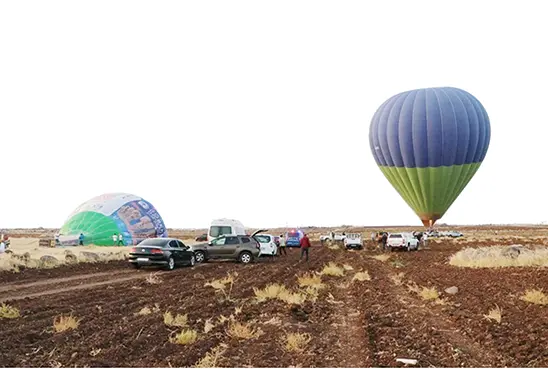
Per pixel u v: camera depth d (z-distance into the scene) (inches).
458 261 1119.6
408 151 1825.8
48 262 1048.2
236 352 367.9
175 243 1134.4
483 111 1855.3
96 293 676.7
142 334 419.5
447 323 468.4
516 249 1152.2
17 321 476.7
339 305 595.8
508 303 547.8
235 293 681.6
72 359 350.3
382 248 2107.5
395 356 354.3
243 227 1488.7
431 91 1867.6
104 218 2076.8
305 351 370.9
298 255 1686.8
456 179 1838.1
